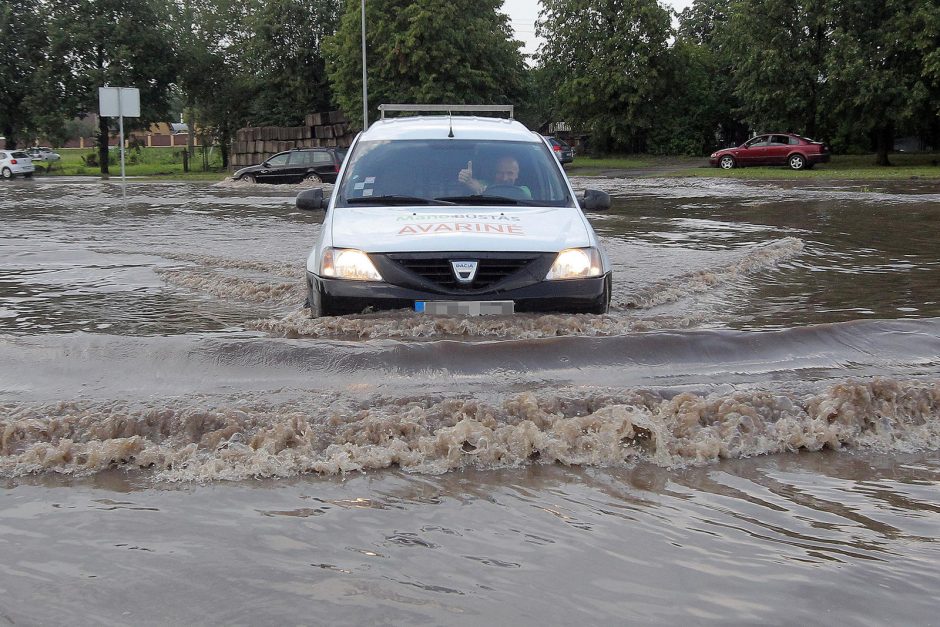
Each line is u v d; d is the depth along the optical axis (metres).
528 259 5.39
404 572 2.36
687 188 25.19
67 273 8.60
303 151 32.81
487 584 2.29
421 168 6.37
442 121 7.05
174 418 3.45
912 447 3.47
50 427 3.42
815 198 19.23
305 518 2.74
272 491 2.98
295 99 49.53
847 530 2.65
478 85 43.78
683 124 51.41
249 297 7.16
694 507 2.84
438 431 3.36
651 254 9.31
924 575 2.35
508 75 44.31
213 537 2.60
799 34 39.66
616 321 5.43
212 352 4.54
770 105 40.91
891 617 2.12
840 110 37.44
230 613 2.14
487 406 3.52
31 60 50.16
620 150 52.56
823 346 4.84
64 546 2.54
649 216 15.05
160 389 4.05
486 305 5.28
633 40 48.72
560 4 50.25
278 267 8.59
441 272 5.33
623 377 4.26
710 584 2.29
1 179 42.91
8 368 4.39
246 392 3.95
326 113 47.41
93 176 47.44
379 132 6.82
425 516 2.76
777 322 5.77
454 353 4.50
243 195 24.44
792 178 29.09
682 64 49.91
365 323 5.22
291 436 3.33
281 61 48.53
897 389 3.70
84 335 4.87
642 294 6.71
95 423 3.43
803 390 3.85
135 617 2.13
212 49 51.00
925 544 2.55
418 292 5.30
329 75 44.53
